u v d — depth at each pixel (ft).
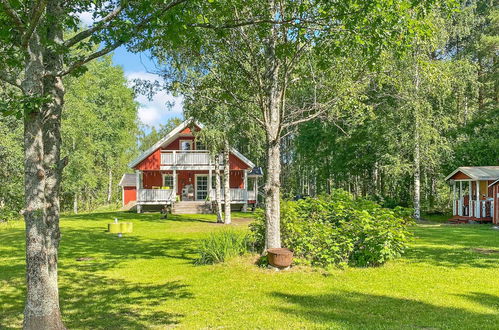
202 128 68.80
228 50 31.94
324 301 21.31
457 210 79.87
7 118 52.70
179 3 15.61
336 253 30.12
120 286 26.23
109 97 123.34
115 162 134.21
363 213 30.66
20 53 15.20
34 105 13.56
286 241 31.68
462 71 74.23
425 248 38.78
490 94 99.04
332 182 133.28
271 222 30.83
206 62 33.17
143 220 75.97
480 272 27.89
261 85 31.37
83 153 99.71
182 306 21.21
